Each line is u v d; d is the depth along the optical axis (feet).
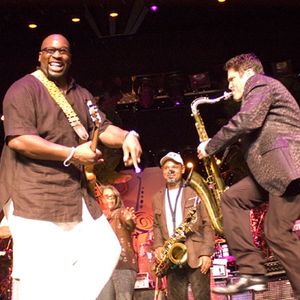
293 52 30.53
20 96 10.86
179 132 33.78
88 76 31.22
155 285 23.62
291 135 13.32
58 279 10.70
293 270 13.00
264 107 13.21
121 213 22.12
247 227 13.78
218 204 16.46
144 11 27.91
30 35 30.14
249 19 30.63
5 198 11.00
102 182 30.17
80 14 27.25
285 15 30.37
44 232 10.69
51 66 11.29
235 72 14.52
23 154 10.77
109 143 11.51
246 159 13.66
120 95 31.32
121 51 31.09
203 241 21.33
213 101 17.21
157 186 31.04
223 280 23.72
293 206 13.14
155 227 22.54
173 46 31.04
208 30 30.99
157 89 31.53
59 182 10.89
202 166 31.40
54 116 11.06
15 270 10.75
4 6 26.50
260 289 13.55
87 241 11.10
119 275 21.44
